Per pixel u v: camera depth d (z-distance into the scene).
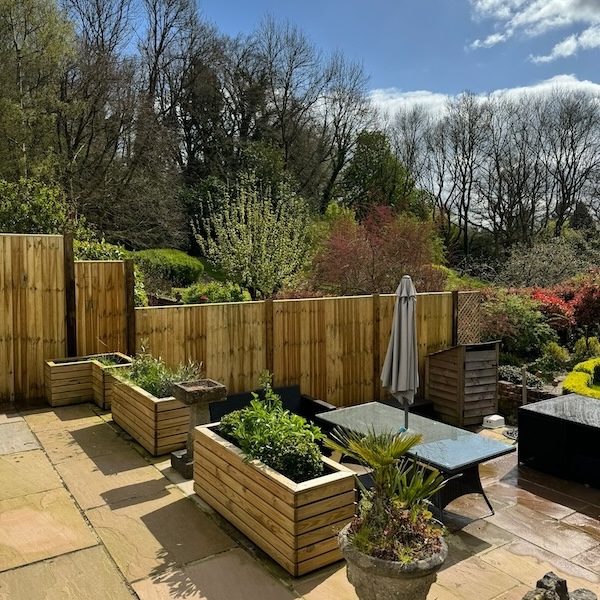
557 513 4.41
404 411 5.48
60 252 6.29
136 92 19.16
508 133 26.09
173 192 20.06
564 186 24.98
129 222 17.92
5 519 3.58
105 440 5.10
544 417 5.31
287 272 13.78
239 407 5.57
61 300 6.34
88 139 17.59
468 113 26.94
